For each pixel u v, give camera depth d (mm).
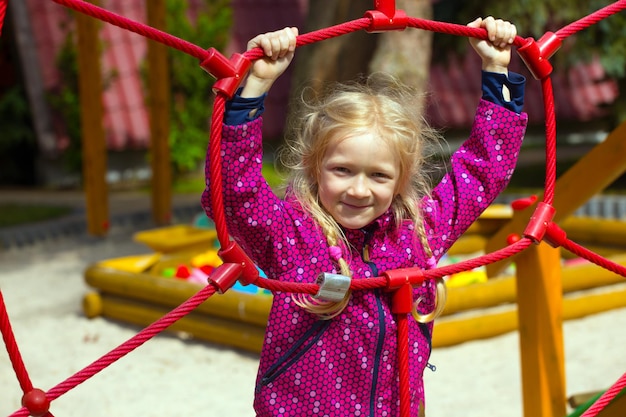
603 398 3193
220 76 2859
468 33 3201
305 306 2949
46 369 6832
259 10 19344
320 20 13453
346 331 3010
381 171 2973
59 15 17562
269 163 17547
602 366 6492
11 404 6102
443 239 3223
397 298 2965
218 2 18047
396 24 3088
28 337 7664
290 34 2938
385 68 11391
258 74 2951
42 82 17344
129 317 7926
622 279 7898
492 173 3248
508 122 3254
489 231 9633
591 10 13664
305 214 3064
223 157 2910
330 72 13336
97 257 11320
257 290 7684
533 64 3291
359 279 2924
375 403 3053
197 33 17750
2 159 18109
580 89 20047
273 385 3039
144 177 18062
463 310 7059
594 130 20438
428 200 3256
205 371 6699
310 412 3014
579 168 4375
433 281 3199
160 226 13305
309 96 13195
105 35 18000
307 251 3035
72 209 14477
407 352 2982
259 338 6926
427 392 6082
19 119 17750
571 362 6613
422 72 11500
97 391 6320
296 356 3012
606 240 8875
